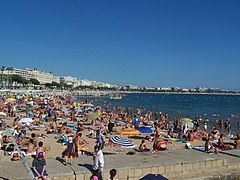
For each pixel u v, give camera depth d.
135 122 34.22
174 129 31.95
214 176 12.33
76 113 44.59
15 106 46.47
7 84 137.00
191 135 25.98
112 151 19.80
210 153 14.43
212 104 118.44
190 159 13.02
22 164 11.77
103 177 11.25
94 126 34.06
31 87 155.25
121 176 11.51
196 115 66.00
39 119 35.78
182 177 12.15
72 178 10.83
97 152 11.26
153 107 90.19
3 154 17.67
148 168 11.91
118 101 123.56
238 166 13.72
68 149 12.96
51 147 20.91
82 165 11.77
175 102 128.50
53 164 11.86
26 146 18.88
